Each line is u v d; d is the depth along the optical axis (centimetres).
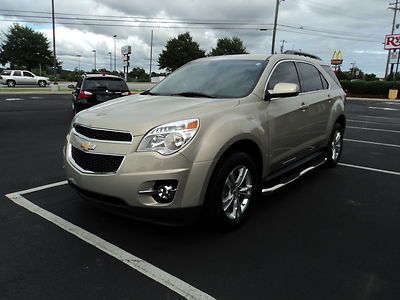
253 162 419
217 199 374
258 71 470
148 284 306
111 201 363
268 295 296
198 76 497
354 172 677
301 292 301
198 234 398
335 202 512
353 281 318
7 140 915
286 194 544
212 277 319
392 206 502
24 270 322
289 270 333
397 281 319
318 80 612
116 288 300
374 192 560
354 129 1327
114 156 353
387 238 403
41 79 4109
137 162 343
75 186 388
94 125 373
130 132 352
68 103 2058
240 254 359
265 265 340
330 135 643
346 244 386
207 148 355
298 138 520
